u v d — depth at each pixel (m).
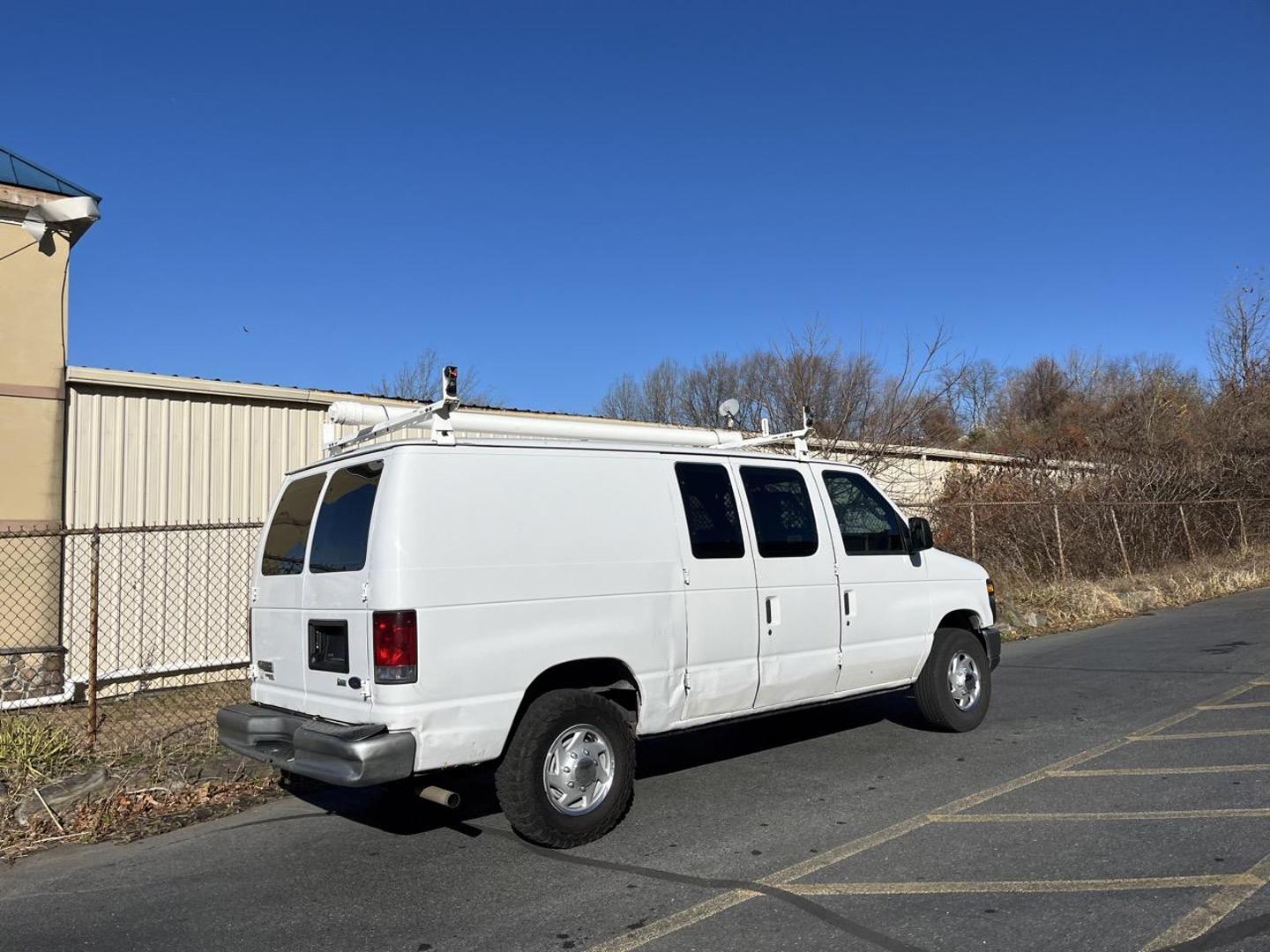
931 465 20.22
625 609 5.33
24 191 9.06
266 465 10.34
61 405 9.15
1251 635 11.63
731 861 4.71
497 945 3.87
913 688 7.34
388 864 4.91
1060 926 3.76
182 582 9.68
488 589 4.81
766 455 6.44
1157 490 19.30
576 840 4.99
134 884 4.79
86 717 7.77
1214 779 5.70
